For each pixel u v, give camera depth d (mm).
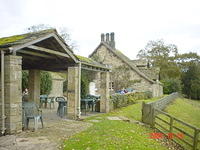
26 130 5633
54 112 10016
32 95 10250
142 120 8758
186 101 26734
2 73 5039
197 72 36062
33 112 6215
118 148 4328
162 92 29453
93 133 5594
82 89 13562
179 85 31625
